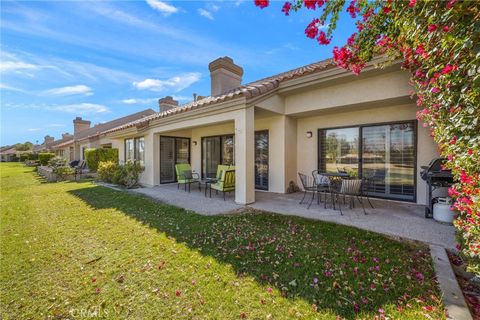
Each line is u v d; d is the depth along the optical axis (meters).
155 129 10.27
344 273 2.97
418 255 3.41
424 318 2.15
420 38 2.21
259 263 3.29
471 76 1.75
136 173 10.53
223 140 10.56
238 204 6.70
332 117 7.86
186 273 3.06
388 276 2.88
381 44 3.17
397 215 5.33
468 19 1.65
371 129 7.14
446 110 2.39
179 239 4.18
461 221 2.39
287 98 7.76
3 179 14.57
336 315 2.27
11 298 2.63
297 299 2.51
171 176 11.38
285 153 8.11
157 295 2.64
